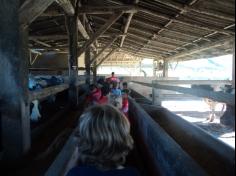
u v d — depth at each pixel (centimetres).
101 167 103
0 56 252
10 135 260
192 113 858
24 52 263
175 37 1078
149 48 1593
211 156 218
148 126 332
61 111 536
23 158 264
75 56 630
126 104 510
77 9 636
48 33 1113
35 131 349
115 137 103
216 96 204
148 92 1407
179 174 179
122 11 678
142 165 343
